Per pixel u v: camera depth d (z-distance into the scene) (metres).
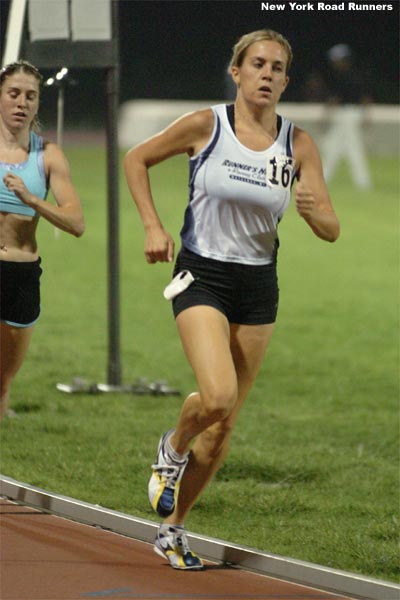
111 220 34.72
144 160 17.64
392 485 25.81
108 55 32.94
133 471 25.91
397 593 16.52
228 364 17.02
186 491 18.19
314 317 52.12
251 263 17.69
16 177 19.27
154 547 18.69
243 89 17.50
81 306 52.22
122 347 44.06
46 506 21.58
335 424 32.84
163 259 17.33
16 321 20.61
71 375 38.03
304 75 138.88
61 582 16.80
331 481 26.06
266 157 17.52
